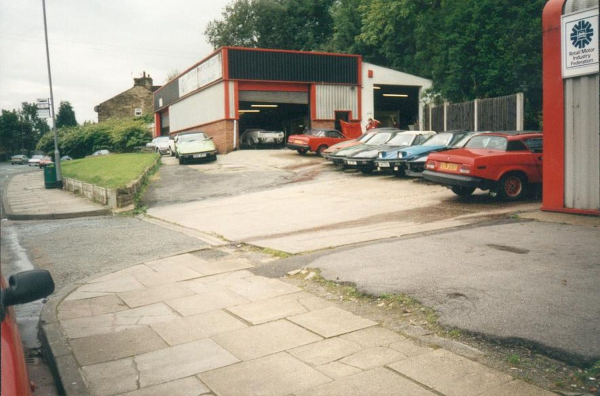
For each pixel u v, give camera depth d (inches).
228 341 175.3
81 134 2094.0
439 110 967.6
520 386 131.1
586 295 185.6
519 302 183.8
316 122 1310.3
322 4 2349.9
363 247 288.8
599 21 332.8
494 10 1023.0
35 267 320.5
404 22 1637.6
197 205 566.9
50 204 663.8
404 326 177.8
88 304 228.4
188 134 1099.9
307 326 183.9
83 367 161.9
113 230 448.8
